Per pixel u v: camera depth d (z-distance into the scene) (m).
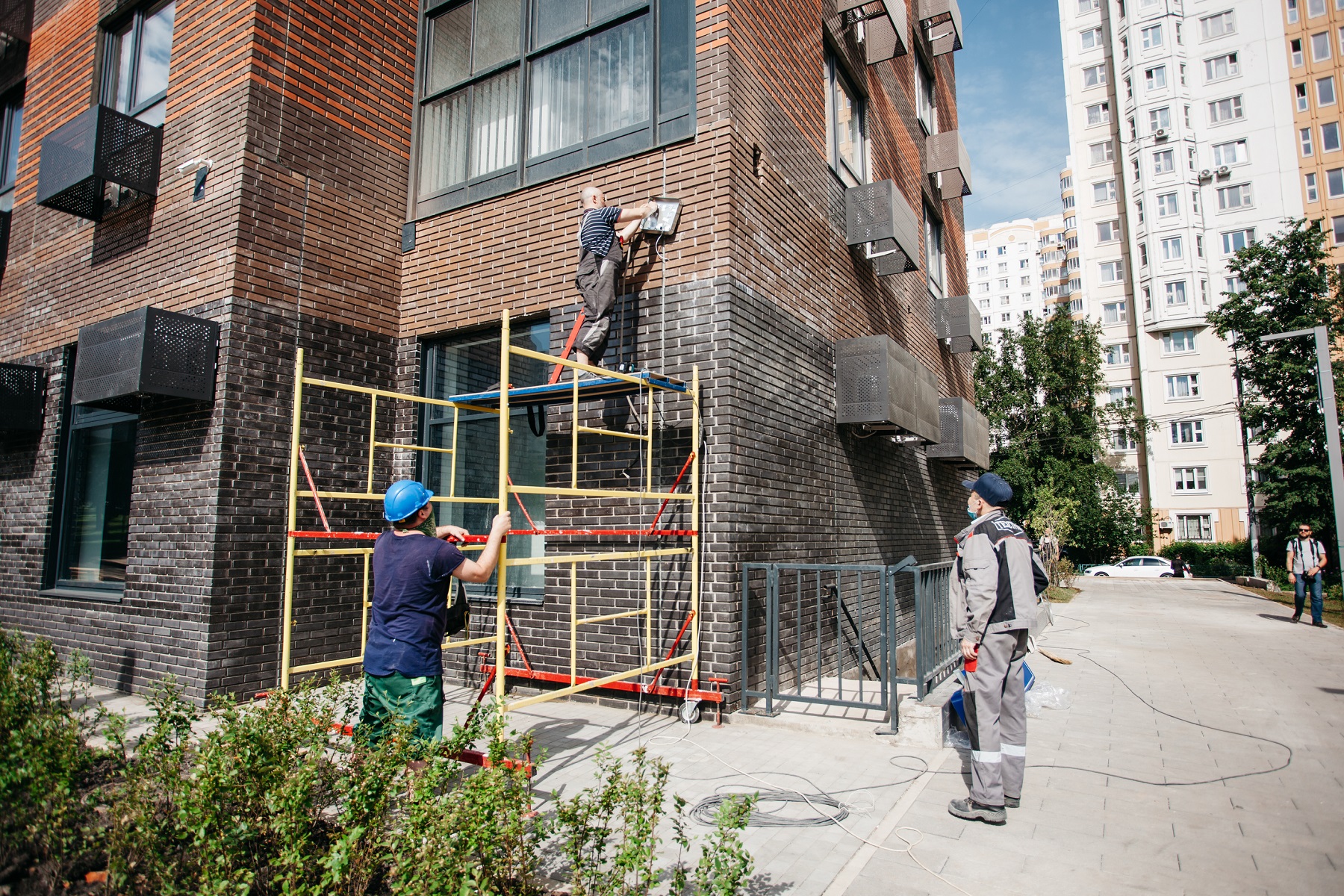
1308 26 39.09
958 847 3.44
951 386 13.90
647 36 6.57
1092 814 3.86
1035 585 4.08
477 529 7.12
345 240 7.19
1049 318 37.38
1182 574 35.12
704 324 5.96
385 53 7.73
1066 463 34.72
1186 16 41.97
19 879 3.06
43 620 7.45
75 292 7.91
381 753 2.92
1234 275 40.16
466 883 2.24
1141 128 42.62
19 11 9.61
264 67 6.59
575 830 2.57
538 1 7.32
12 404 7.80
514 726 5.39
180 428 6.40
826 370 7.78
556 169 6.93
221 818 2.67
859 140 9.67
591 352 5.84
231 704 3.32
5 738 3.41
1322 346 12.25
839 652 5.28
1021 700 4.02
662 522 5.96
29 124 9.05
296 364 5.08
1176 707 6.21
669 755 4.74
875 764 4.59
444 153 7.74
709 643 5.64
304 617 6.53
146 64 7.81
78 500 7.60
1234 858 3.34
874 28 9.74
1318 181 38.41
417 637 3.65
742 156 6.27
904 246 8.73
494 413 6.45
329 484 6.83
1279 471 27.70
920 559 10.82
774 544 6.35
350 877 2.59
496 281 7.12
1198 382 40.56
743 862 2.45
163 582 6.30
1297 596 12.72
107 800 3.04
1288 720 5.78
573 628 5.36
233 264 6.27
